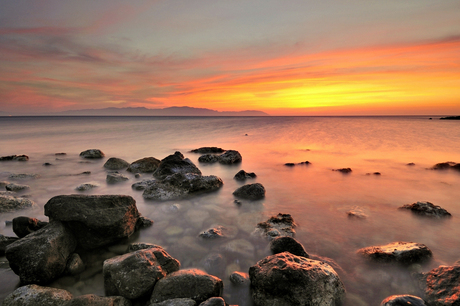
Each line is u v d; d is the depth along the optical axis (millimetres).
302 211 8508
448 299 4105
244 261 5711
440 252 5926
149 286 4621
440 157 18453
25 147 25234
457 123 65875
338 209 8680
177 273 4855
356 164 16391
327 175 13625
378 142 26781
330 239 6602
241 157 18359
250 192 10047
